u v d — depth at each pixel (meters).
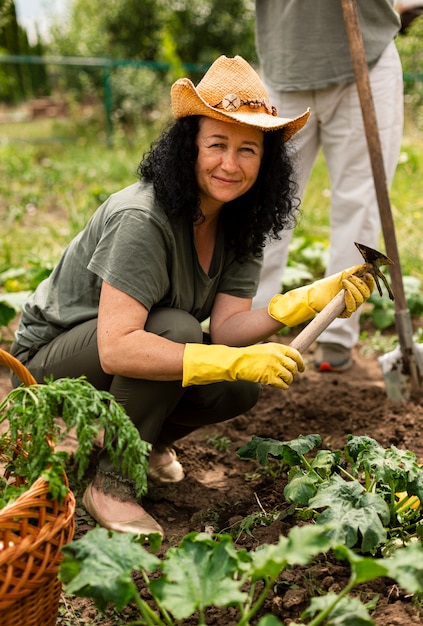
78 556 1.71
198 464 2.97
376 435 3.12
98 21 13.73
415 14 3.87
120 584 1.67
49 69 16.20
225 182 2.31
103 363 2.28
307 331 2.30
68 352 2.48
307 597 2.09
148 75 12.50
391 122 3.53
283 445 2.38
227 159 2.28
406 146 8.38
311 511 2.34
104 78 11.39
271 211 2.50
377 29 3.43
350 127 3.53
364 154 3.56
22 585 1.68
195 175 2.33
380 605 2.06
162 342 2.24
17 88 16.42
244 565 1.74
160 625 1.80
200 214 2.35
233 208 2.52
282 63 3.52
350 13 3.17
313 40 3.42
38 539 1.70
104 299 2.27
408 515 2.32
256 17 3.65
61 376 2.53
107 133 11.50
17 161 9.80
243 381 2.62
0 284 4.95
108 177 9.09
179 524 2.57
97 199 6.41
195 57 13.04
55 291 2.56
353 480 2.35
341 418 3.35
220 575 1.71
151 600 2.15
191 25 12.96
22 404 1.88
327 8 3.38
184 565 1.74
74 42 14.64
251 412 3.46
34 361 2.59
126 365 2.24
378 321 4.45
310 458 2.99
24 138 12.19
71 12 15.72
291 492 2.23
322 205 6.67
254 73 2.37
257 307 3.86
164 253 2.32
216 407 2.63
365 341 4.33
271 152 2.42
